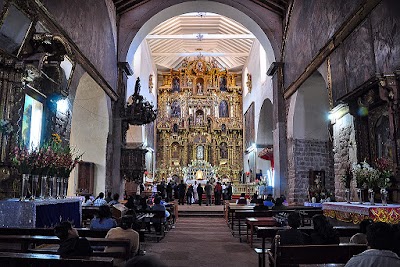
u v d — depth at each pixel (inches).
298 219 187.9
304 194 615.5
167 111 1339.8
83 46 497.0
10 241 191.3
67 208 328.2
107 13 627.2
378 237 114.6
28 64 303.6
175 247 359.6
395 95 297.7
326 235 178.7
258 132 1037.8
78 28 477.1
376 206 275.6
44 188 315.3
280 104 690.2
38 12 343.0
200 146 1320.1
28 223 254.7
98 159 627.5
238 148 1314.0
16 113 300.8
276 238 164.4
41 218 273.7
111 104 657.0
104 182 633.6
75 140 628.7
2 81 294.0
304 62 566.6
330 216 349.1
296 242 177.0
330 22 456.4
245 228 528.1
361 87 348.5
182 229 520.1
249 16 727.1
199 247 360.2
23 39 314.8
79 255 140.2
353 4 390.6
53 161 322.3
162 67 1352.1
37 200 276.7
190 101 1344.7
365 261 109.8
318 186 605.9
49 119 387.5
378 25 336.5
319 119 625.0
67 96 407.2
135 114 672.4
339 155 446.6
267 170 1049.5
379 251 111.5
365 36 363.3
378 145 349.7
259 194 925.8
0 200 263.0
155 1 723.4
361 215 279.6
